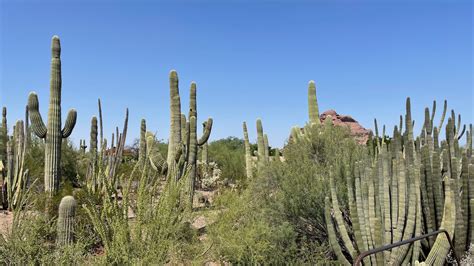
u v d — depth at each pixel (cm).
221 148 2320
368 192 571
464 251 544
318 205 661
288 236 621
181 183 585
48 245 577
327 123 907
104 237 544
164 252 539
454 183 545
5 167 1184
